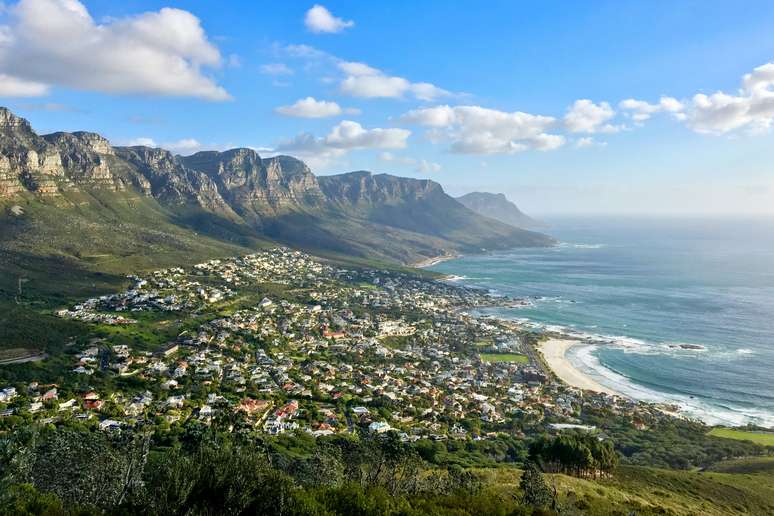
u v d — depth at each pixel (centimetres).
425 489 6612
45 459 5603
